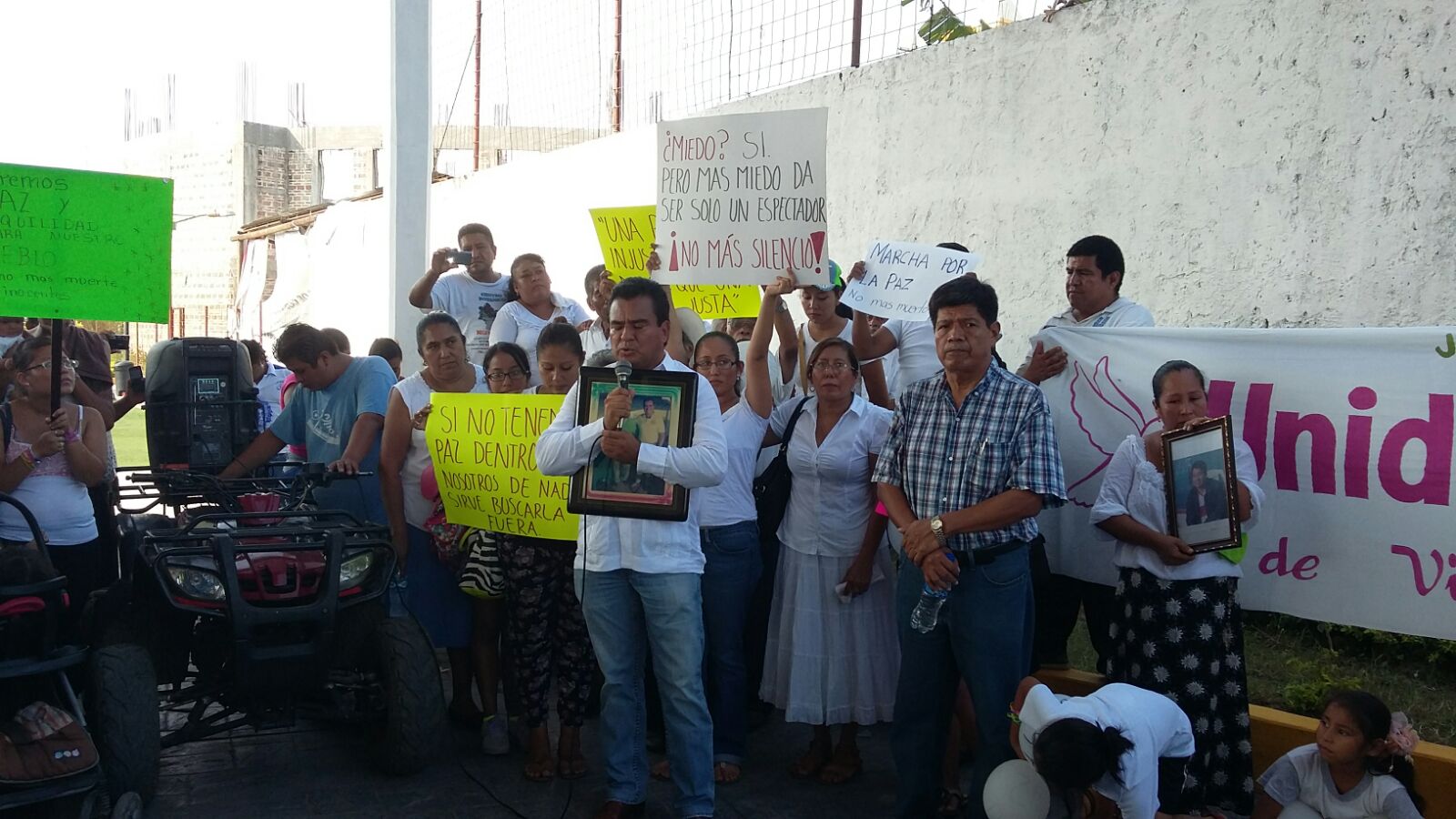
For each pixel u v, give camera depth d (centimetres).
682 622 445
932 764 439
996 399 420
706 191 535
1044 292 752
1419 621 456
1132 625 455
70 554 550
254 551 485
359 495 608
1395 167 573
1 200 520
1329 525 475
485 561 526
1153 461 459
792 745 570
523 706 520
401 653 510
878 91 876
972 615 418
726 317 631
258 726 512
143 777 461
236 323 2627
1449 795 440
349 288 1792
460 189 1524
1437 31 556
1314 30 604
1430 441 454
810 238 518
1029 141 759
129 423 2048
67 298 531
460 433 515
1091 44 717
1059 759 345
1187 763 400
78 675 541
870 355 569
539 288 763
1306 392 480
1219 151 649
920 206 844
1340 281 596
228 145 2769
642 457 429
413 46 912
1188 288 666
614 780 460
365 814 480
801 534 508
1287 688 522
